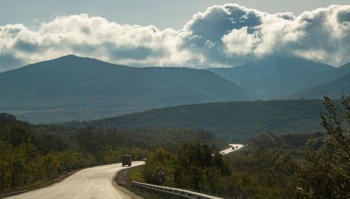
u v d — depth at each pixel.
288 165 16.05
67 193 43.97
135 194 41.50
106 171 113.75
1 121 154.75
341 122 13.93
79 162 141.38
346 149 13.62
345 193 13.04
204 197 21.91
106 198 36.00
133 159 182.12
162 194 34.88
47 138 150.50
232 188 46.06
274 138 178.88
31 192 47.56
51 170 101.19
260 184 50.19
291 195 16.45
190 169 49.25
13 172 74.31
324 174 13.91
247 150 175.75
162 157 95.12
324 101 14.31
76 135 197.50
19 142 121.75
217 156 65.00
